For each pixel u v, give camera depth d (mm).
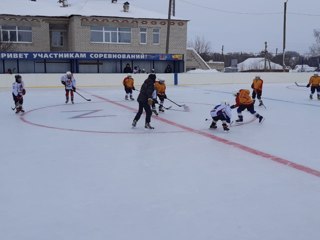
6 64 25594
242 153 6434
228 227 3496
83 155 6266
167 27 30828
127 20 32594
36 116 11023
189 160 5938
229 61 66250
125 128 8945
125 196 4309
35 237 3293
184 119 10422
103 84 24344
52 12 32406
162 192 4441
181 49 34531
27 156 6207
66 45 33500
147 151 6555
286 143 7285
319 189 4559
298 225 3543
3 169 5418
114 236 3311
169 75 26047
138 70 27578
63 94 18609
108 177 5027
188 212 3846
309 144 7199
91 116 11023
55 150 6645
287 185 4703
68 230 3430
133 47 33156
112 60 28609
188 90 21797
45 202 4113
